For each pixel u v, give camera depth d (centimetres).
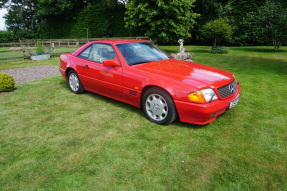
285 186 210
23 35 3538
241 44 2095
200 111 297
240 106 421
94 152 271
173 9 1311
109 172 233
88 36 2811
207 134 312
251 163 246
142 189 208
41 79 671
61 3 2859
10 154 270
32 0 3606
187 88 304
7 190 210
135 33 1592
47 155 266
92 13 2725
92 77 443
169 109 324
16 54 1734
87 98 479
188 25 1481
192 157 258
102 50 436
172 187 210
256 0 1934
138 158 257
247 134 312
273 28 1453
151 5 1388
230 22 2005
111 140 299
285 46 1947
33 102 455
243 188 208
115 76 392
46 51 1302
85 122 357
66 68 506
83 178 224
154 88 336
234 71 779
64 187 212
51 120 367
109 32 2662
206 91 300
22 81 659
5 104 445
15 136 315
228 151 270
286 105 425
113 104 439
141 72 357
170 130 326
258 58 1143
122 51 405
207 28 1511
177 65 389
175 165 243
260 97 476
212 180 219
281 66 878
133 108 416
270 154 263
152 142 293
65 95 502
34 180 223
